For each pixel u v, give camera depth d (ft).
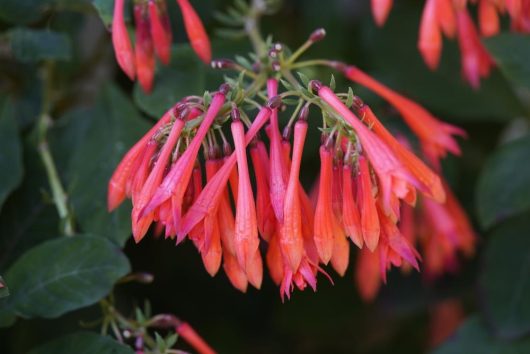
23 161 1.79
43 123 1.82
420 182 1.48
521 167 1.86
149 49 1.65
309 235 1.53
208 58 1.66
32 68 1.90
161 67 1.71
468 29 1.79
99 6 1.64
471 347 1.87
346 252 1.52
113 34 1.62
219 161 1.54
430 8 1.71
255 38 1.82
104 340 1.62
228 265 1.54
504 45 1.78
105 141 1.75
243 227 1.50
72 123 1.83
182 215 1.53
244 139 1.52
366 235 1.50
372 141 1.49
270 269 1.54
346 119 1.51
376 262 1.82
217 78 1.76
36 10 1.77
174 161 1.51
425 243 1.90
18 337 1.78
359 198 1.51
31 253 1.65
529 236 1.90
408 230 1.86
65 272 1.65
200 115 1.53
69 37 1.85
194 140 1.51
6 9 1.76
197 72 1.71
